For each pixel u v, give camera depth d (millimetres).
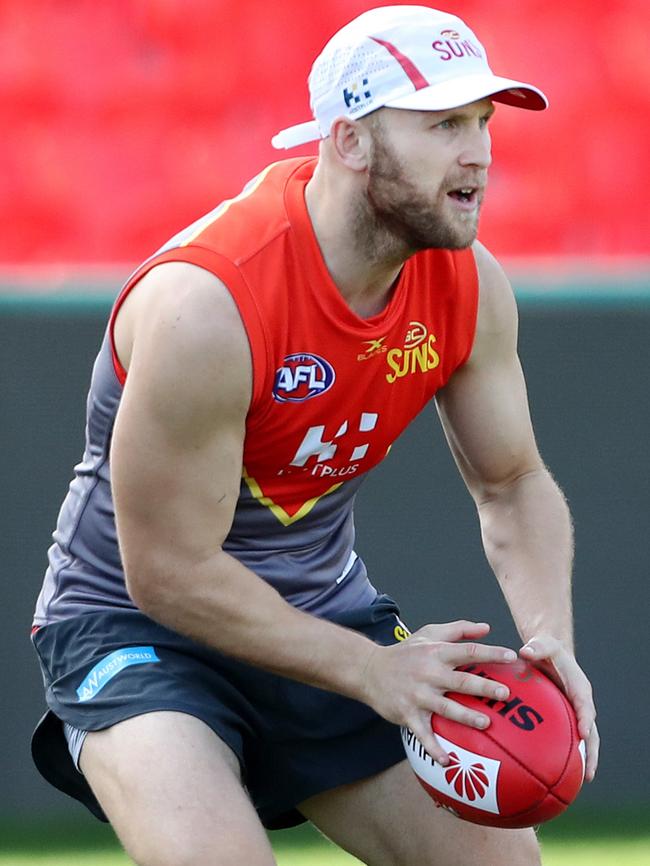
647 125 31156
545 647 8727
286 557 9469
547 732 8242
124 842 8203
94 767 8633
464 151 8148
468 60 8273
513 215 30172
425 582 16000
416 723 8250
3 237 29688
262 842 7973
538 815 8250
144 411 8117
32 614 15648
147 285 8430
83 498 9430
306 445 8828
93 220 29844
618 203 30469
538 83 31625
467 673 8305
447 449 16047
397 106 8070
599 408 16312
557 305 16328
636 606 16266
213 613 8367
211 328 8086
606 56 31766
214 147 30688
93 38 31312
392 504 16000
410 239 8344
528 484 9938
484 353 9555
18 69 30766
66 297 15828
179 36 31500
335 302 8422
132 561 8406
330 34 31781
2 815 15672
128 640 9125
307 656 8344
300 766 9461
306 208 8586
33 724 15672
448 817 9281
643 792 16203
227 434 8289
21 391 15727
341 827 9664
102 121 30672
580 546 16266
